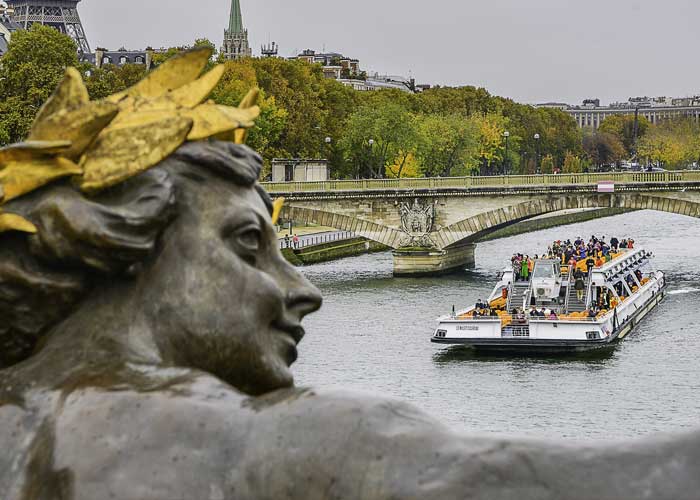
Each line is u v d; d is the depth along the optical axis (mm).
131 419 3619
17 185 4035
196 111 4277
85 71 107812
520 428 49594
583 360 64750
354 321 77000
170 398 3654
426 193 110250
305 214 111125
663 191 107688
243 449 3531
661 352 66625
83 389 3775
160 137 4086
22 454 3705
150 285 4137
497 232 164375
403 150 144625
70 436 3621
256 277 4191
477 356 66125
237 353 4160
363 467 3363
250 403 3668
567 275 79062
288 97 143750
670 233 162125
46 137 4094
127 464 3531
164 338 4105
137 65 125750
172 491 3484
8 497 3623
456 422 50688
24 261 4086
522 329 67125
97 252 4035
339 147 146250
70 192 4094
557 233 164875
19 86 98688
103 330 4066
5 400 3889
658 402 53688
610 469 3209
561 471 3223
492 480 3244
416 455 3344
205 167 4246
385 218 111000
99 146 4117
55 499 3539
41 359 4020
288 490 3426
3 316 4117
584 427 49438
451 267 112812
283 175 127312
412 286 98438
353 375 60344
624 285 80812
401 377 60250
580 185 109000
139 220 4051
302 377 59750
